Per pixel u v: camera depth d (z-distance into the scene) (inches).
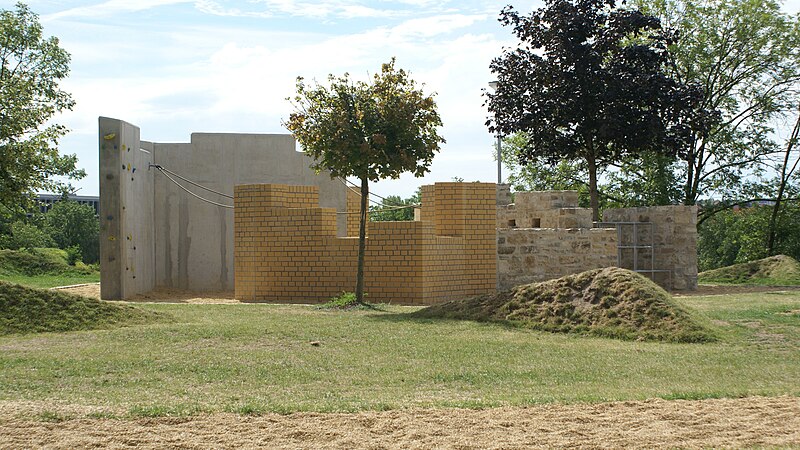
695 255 983.0
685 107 1143.6
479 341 530.0
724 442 282.0
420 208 992.2
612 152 1323.8
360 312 697.0
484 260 869.8
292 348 499.2
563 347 509.4
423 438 286.7
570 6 1149.1
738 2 1405.0
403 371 429.4
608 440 284.8
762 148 1478.8
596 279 619.8
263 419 312.2
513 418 314.2
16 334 550.6
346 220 1131.9
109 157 920.9
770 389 377.4
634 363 455.2
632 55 1147.3
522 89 1184.2
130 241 959.0
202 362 449.1
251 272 890.7
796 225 1531.7
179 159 1088.8
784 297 757.9
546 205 935.7
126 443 281.4
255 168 1105.4
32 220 2082.9
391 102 737.0
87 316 597.9
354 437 288.4
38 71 1585.9
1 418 308.5
